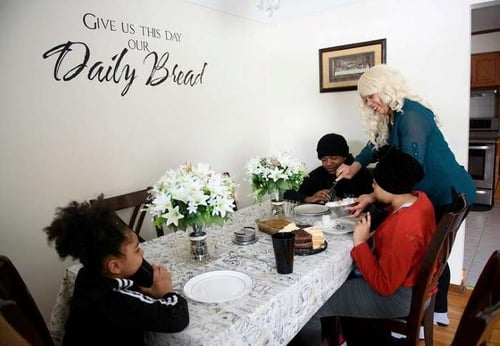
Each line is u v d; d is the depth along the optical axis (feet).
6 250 5.42
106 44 6.40
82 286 2.90
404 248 4.09
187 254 4.63
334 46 9.18
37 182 5.68
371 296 4.62
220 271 3.89
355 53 8.82
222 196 4.17
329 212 6.12
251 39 9.82
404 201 4.47
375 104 5.67
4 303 2.37
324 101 9.64
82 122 6.18
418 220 4.22
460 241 7.98
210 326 2.89
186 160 8.21
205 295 3.42
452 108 7.74
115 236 2.86
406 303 4.45
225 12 8.88
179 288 3.66
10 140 5.33
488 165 14.20
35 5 5.42
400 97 5.50
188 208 3.96
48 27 5.60
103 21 6.32
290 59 10.07
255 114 10.23
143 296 2.91
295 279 3.67
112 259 2.87
